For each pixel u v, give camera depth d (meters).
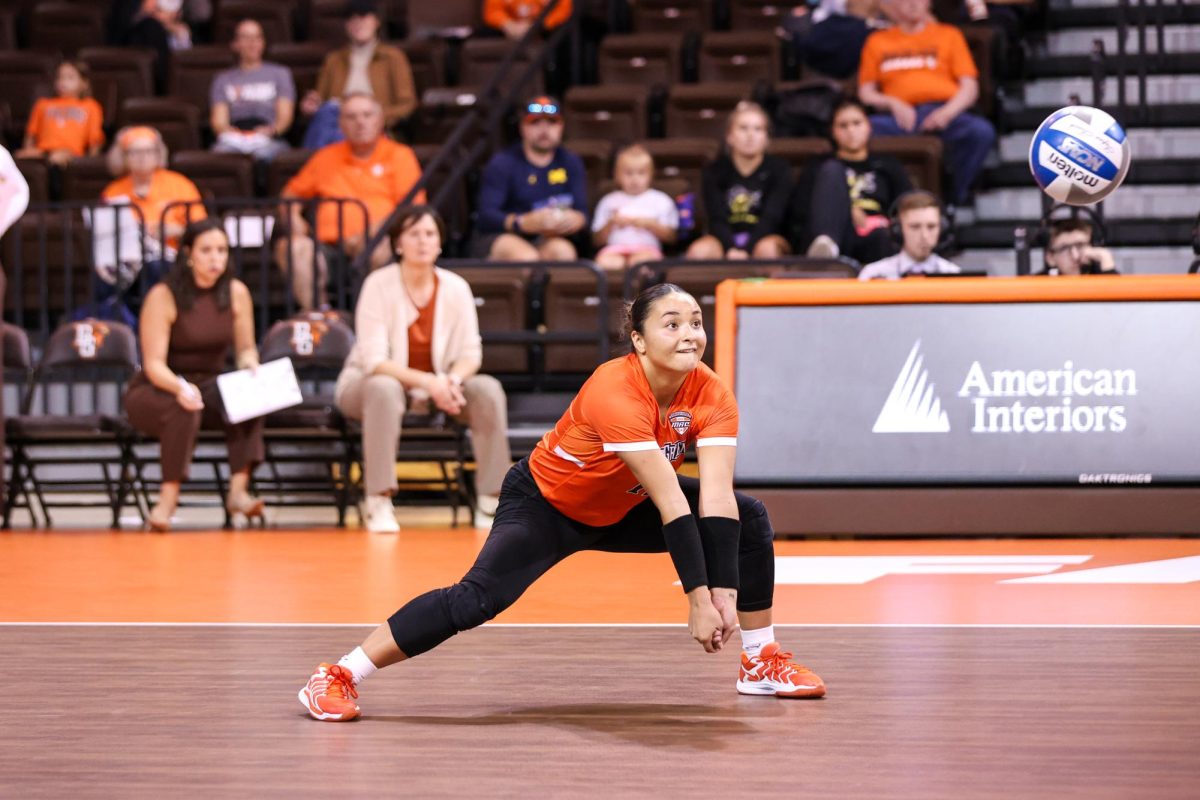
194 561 8.29
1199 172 13.69
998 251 13.58
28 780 3.44
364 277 11.98
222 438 11.12
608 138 15.10
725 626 4.05
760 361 9.05
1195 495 8.79
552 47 15.04
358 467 11.59
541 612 6.24
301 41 18.19
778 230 12.73
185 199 13.40
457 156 14.80
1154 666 4.82
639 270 11.43
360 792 3.32
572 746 3.78
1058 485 8.86
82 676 4.77
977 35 14.78
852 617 5.93
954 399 8.93
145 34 17.53
